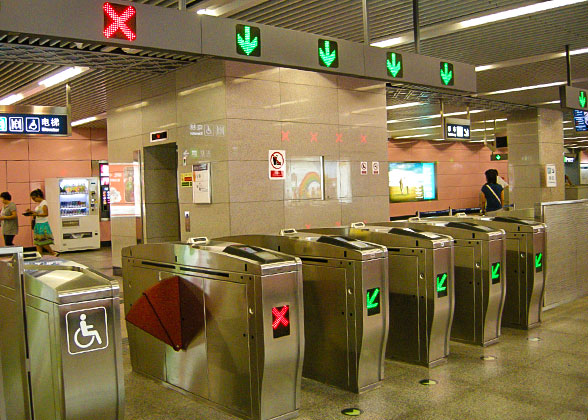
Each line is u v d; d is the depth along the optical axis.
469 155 27.50
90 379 3.17
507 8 7.12
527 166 15.73
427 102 13.60
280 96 8.59
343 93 9.44
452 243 5.25
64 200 15.60
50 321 3.17
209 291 4.32
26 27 4.14
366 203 9.77
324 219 9.14
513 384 4.64
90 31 4.42
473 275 5.78
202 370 4.49
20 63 8.64
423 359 5.20
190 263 4.50
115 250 11.13
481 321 5.73
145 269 5.12
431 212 25.17
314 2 6.60
